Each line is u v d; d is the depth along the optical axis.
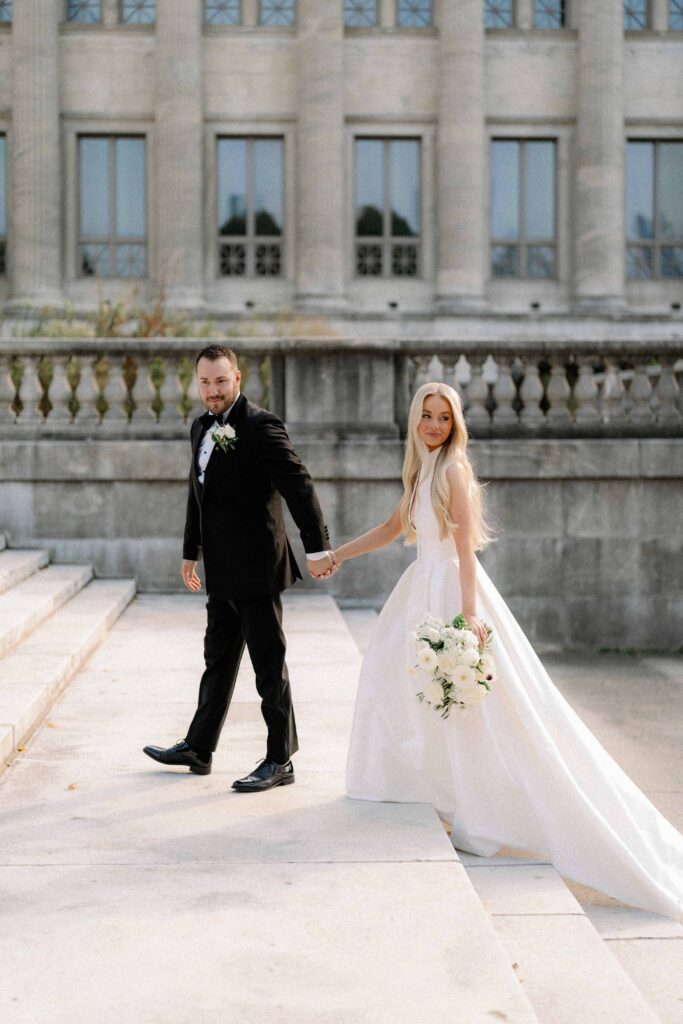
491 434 11.87
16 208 27.73
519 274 29.25
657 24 29.28
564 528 11.80
